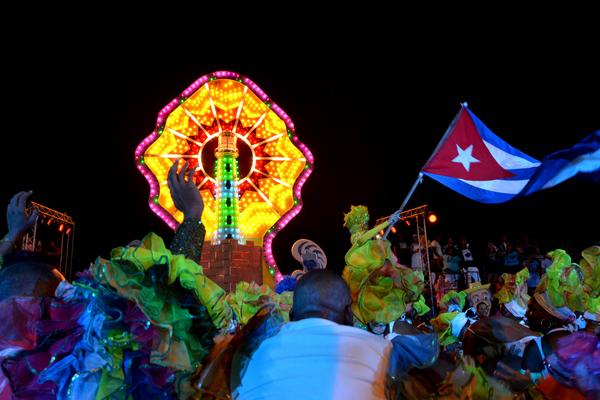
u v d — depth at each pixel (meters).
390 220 4.62
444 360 2.85
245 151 11.91
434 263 15.88
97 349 2.51
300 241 7.50
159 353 2.35
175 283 2.46
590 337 3.47
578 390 3.32
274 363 2.41
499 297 6.79
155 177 11.27
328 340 2.43
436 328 5.81
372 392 2.35
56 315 2.70
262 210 11.80
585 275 5.01
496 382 2.89
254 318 2.57
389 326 3.99
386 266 3.31
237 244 9.96
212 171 11.59
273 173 11.98
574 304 4.48
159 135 11.36
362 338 2.48
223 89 11.73
